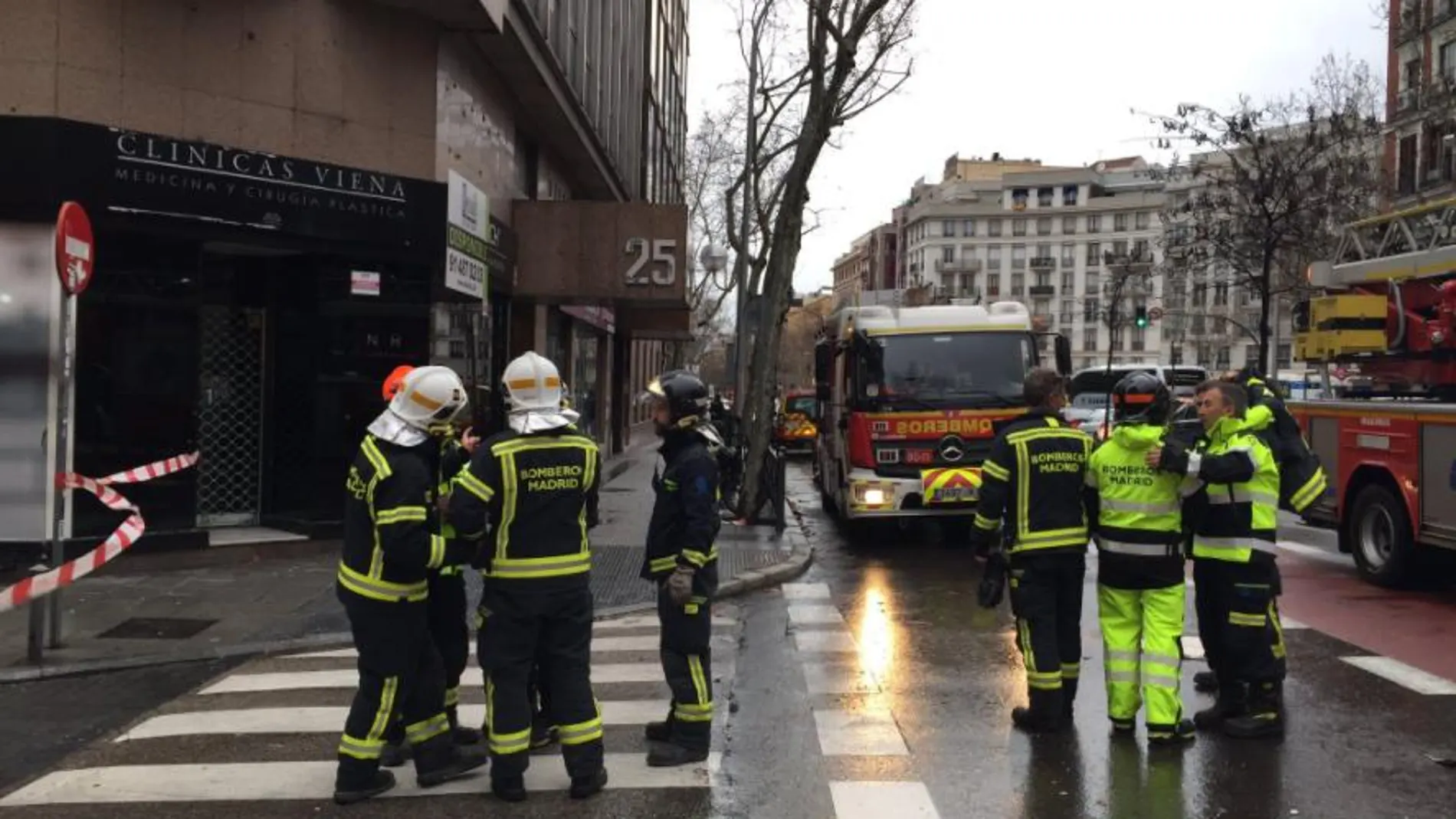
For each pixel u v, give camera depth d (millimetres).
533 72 14883
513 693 4809
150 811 4707
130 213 9578
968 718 6098
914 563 11984
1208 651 6105
